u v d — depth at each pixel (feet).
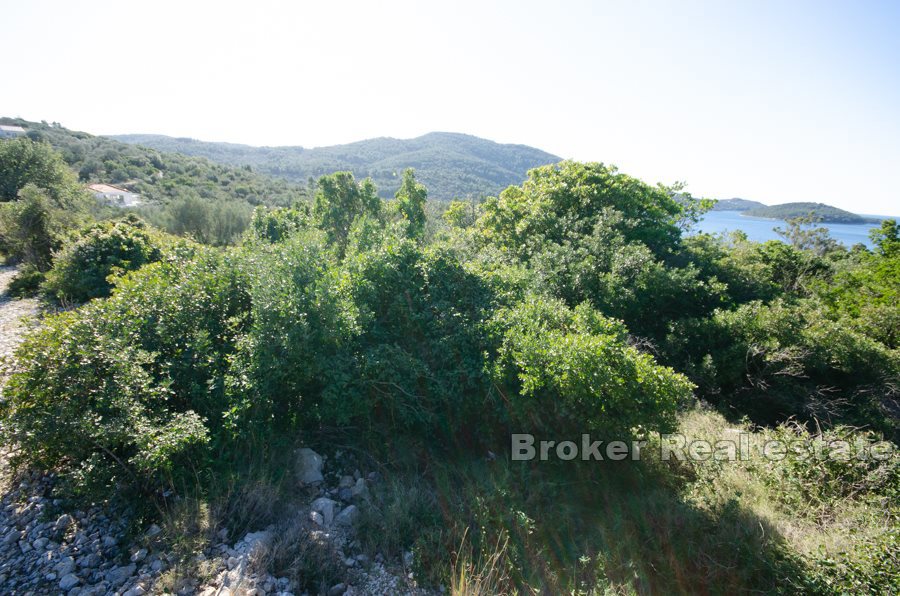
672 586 12.14
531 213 41.11
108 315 15.39
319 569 11.04
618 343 16.22
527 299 20.63
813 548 12.53
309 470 14.94
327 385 15.90
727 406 27.94
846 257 81.20
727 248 48.01
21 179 88.84
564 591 11.68
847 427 22.16
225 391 14.23
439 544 12.41
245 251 21.63
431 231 67.82
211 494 12.82
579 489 15.84
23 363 13.10
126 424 12.27
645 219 42.16
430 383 16.81
